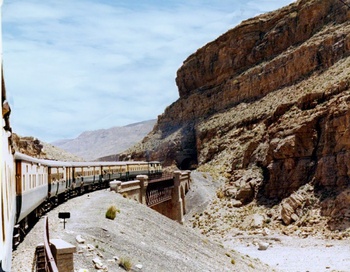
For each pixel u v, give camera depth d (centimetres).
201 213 8012
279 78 11681
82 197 4256
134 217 3453
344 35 10419
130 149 16300
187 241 3634
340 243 5731
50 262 1048
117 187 4700
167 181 7325
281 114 8994
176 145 13500
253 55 13162
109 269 2008
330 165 7088
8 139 1270
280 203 7400
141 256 2470
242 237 6569
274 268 4653
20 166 1898
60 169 3644
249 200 8025
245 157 9162
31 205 2280
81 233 2386
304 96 8488
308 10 12100
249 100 12412
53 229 2364
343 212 6341
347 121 7062
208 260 3353
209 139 12244
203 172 9962
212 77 14325
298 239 6159
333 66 10081
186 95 15275
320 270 4706
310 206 6881
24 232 2138
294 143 7781
